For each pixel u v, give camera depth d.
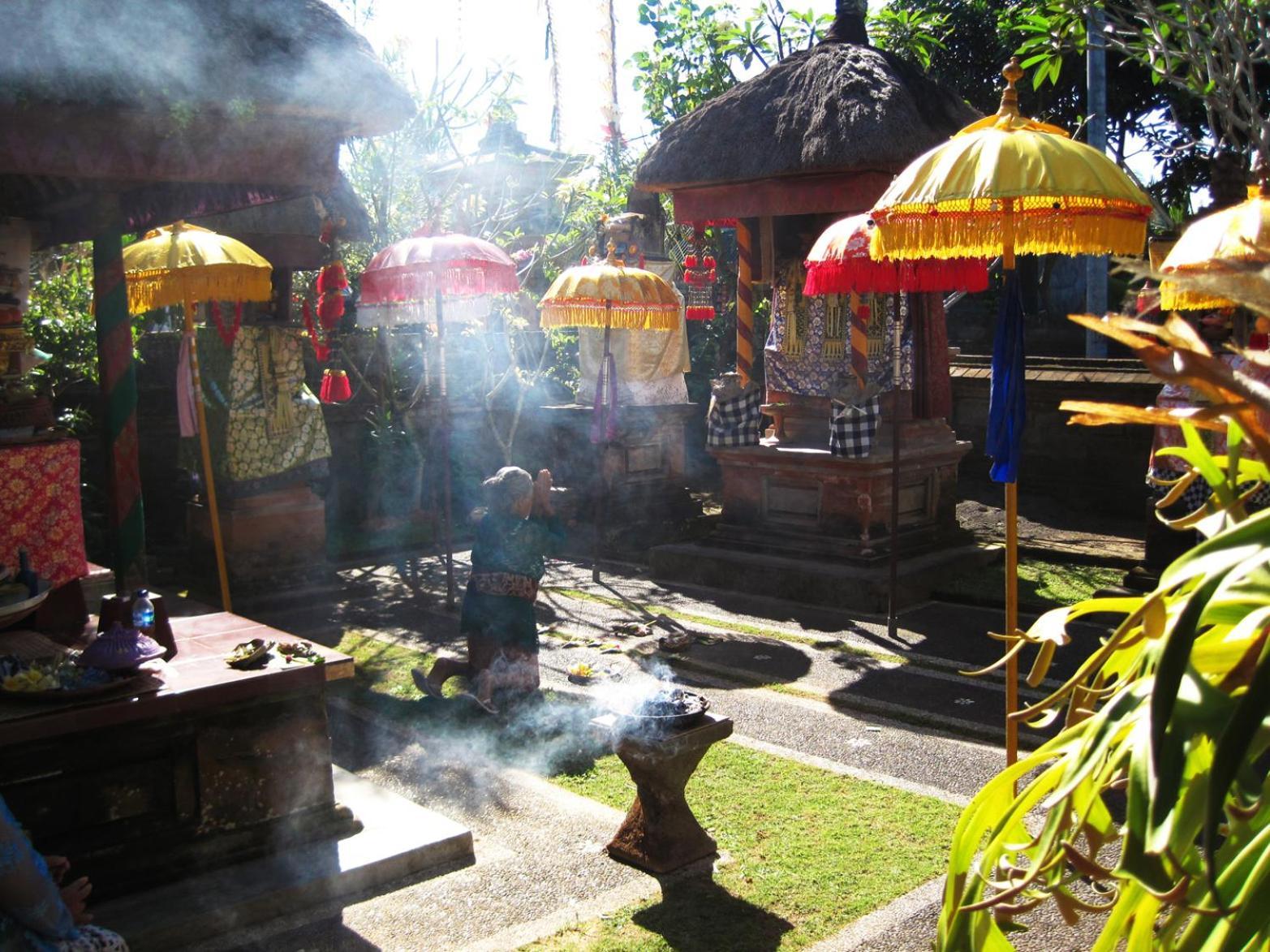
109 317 4.61
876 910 4.02
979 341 17.86
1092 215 4.54
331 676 4.39
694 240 10.43
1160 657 1.47
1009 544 4.47
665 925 3.94
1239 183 7.59
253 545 9.22
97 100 3.59
